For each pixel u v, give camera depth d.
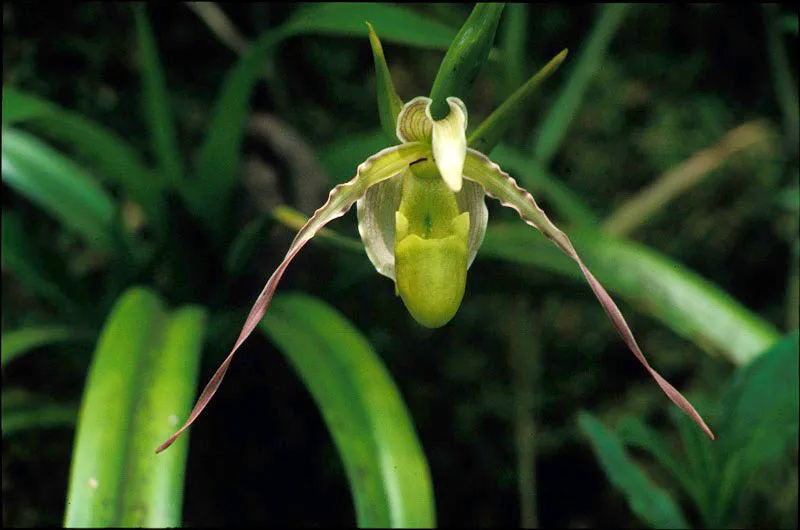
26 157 0.94
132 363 0.84
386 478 0.82
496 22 0.77
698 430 0.87
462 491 1.05
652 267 0.96
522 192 0.79
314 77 1.14
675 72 1.16
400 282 0.79
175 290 0.94
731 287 1.13
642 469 1.04
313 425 1.01
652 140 1.14
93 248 1.02
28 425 0.92
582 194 1.14
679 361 1.09
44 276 0.95
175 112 1.07
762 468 1.01
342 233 1.03
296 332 0.88
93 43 1.04
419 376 1.07
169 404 0.82
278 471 1.00
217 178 0.93
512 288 1.09
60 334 0.93
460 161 0.76
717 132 1.14
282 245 0.98
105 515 0.79
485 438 1.06
